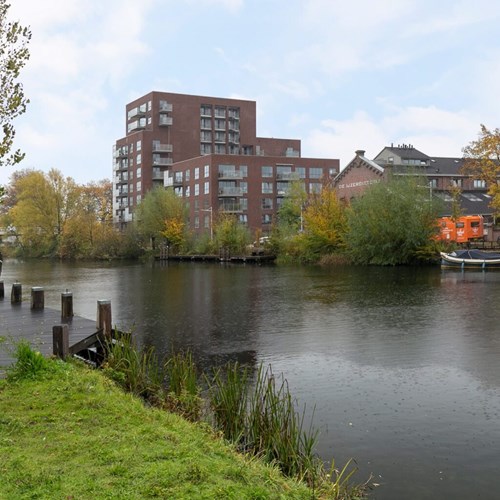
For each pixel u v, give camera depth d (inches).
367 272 1733.5
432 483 284.8
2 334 514.3
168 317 845.8
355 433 355.3
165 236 3218.5
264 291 1212.5
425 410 401.1
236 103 4323.3
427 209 2030.0
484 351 588.4
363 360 557.0
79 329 526.3
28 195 3518.7
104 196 5036.9
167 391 394.0
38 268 2300.7
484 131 1967.3
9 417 276.7
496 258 1811.0
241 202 3641.7
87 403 306.2
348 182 2977.4
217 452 254.4
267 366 535.5
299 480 253.0
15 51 447.2
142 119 4293.8
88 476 206.5
